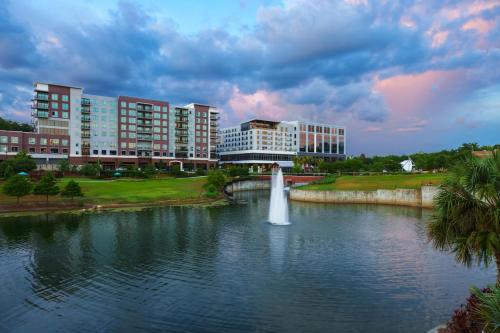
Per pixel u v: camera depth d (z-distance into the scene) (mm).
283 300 19859
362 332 16109
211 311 18406
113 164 137375
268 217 51438
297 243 33906
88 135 131500
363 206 67875
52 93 124000
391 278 23500
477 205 12719
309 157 185125
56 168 113000
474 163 13242
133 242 34281
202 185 92875
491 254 12125
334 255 29422
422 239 35719
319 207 66438
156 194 73938
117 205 63281
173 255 29484
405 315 17844
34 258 28578
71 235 37625
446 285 22078
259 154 188750
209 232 39500
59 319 17547
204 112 166500
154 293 20953
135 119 143375
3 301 19812
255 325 16812
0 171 82750
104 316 17859
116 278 23656
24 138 117625
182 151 158000
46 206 58594
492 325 10250
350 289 21500
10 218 49375
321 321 17203
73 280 23312
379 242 34344
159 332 16172
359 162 132625
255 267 26141
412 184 72812
